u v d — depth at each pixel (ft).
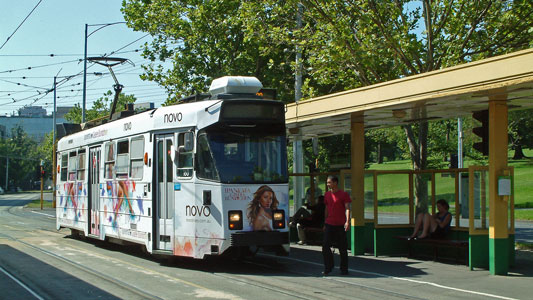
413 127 69.00
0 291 33.12
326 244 38.83
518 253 50.26
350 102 44.34
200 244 39.22
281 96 91.40
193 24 89.92
